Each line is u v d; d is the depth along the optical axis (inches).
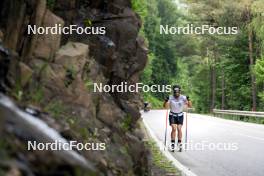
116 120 457.4
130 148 440.8
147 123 1572.3
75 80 363.3
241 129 1347.2
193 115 2345.0
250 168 673.0
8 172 140.2
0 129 155.0
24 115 181.5
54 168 159.2
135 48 576.7
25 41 357.7
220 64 3061.0
